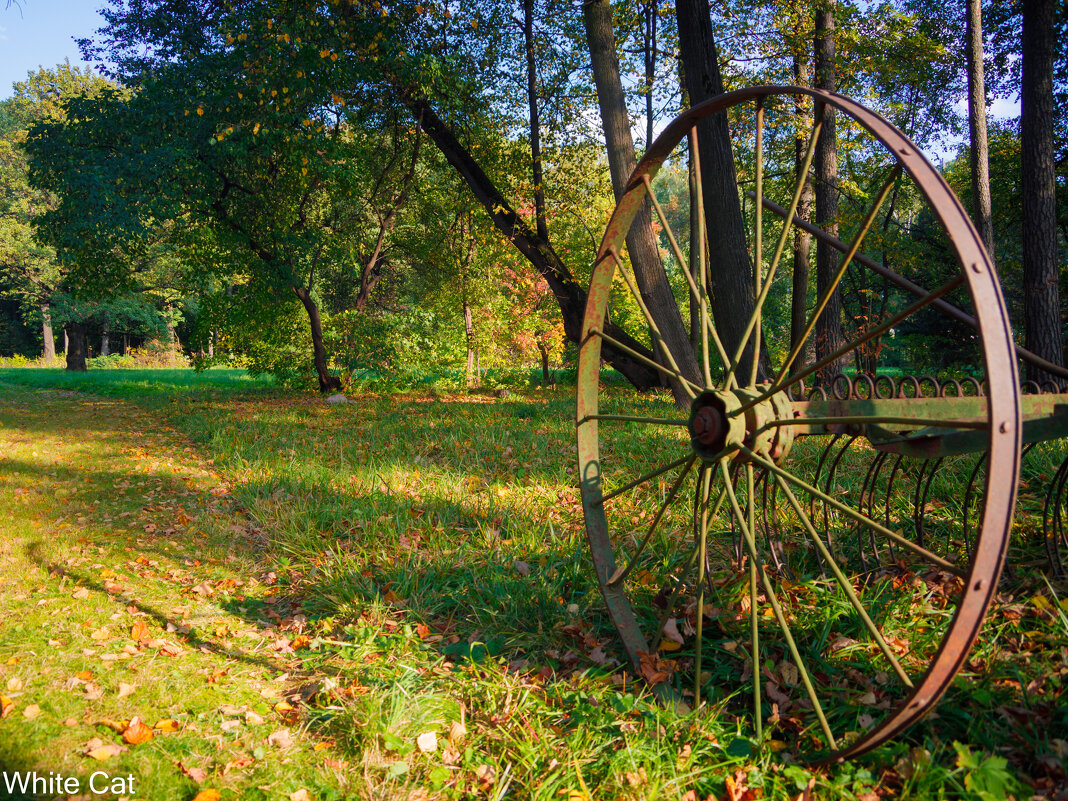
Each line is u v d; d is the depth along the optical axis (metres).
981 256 1.78
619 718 2.44
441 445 7.97
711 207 9.01
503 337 20.70
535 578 3.74
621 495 5.24
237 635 3.40
